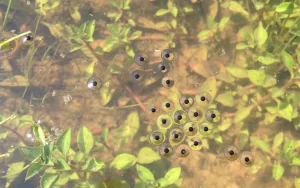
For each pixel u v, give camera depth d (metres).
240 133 0.39
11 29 0.42
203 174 0.39
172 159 0.39
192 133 0.39
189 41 0.42
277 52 0.41
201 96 0.40
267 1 0.42
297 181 0.38
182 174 0.39
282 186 0.38
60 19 0.43
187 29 0.42
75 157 0.38
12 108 0.40
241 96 0.40
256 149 0.39
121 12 0.43
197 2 0.43
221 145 0.39
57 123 0.40
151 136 0.39
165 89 0.41
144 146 0.39
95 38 0.42
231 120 0.40
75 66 0.41
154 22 0.43
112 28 0.41
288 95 0.40
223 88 0.41
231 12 0.42
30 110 0.40
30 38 0.42
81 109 0.40
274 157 0.39
